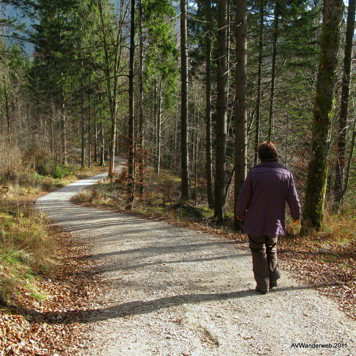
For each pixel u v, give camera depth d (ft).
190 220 42.75
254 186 13.57
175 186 82.84
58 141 122.42
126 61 93.15
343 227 26.25
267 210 13.47
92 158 194.08
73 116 142.00
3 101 110.63
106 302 14.47
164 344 10.43
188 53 58.23
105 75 84.38
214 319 11.98
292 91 63.52
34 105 135.74
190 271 17.94
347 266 17.89
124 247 24.73
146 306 13.57
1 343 10.26
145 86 77.51
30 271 17.48
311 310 12.57
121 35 74.43
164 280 16.69
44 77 108.17
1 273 15.20
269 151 13.93
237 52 34.58
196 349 10.05
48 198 70.79
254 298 13.82
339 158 44.75
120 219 40.06
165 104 92.89
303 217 25.96
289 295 14.08
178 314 12.51
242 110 35.01
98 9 81.05
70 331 11.83
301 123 61.46
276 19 57.77
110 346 10.53
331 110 24.48
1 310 12.23
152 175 86.74
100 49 79.56
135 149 54.44
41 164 113.09
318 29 58.85
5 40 39.58
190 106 99.35
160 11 58.95
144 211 49.37
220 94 42.37
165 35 61.87
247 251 21.95
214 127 79.25
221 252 21.83
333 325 11.31
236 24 34.37
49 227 33.99
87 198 65.62
